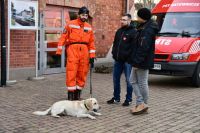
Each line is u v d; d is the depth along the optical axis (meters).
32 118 7.79
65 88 11.18
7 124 7.34
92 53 9.52
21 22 11.59
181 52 11.73
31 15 11.85
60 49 9.28
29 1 11.75
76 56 9.30
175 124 7.58
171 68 11.70
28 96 9.91
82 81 9.61
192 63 11.78
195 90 11.56
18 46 12.30
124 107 8.92
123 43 8.84
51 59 13.95
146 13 8.05
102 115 8.14
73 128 7.15
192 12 13.01
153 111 8.62
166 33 12.66
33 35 12.73
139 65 8.00
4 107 8.66
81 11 9.24
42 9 13.32
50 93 10.39
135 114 8.24
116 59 8.98
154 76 14.45
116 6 17.19
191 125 7.54
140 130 7.12
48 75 13.62
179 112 8.58
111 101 9.28
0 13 11.39
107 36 16.75
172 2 13.55
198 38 12.27
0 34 11.52
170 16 13.15
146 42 7.90
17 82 11.91
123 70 9.13
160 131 7.09
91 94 9.62
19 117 7.85
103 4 16.36
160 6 13.71
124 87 11.73
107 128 7.20
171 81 13.27
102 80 12.92
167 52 11.77
